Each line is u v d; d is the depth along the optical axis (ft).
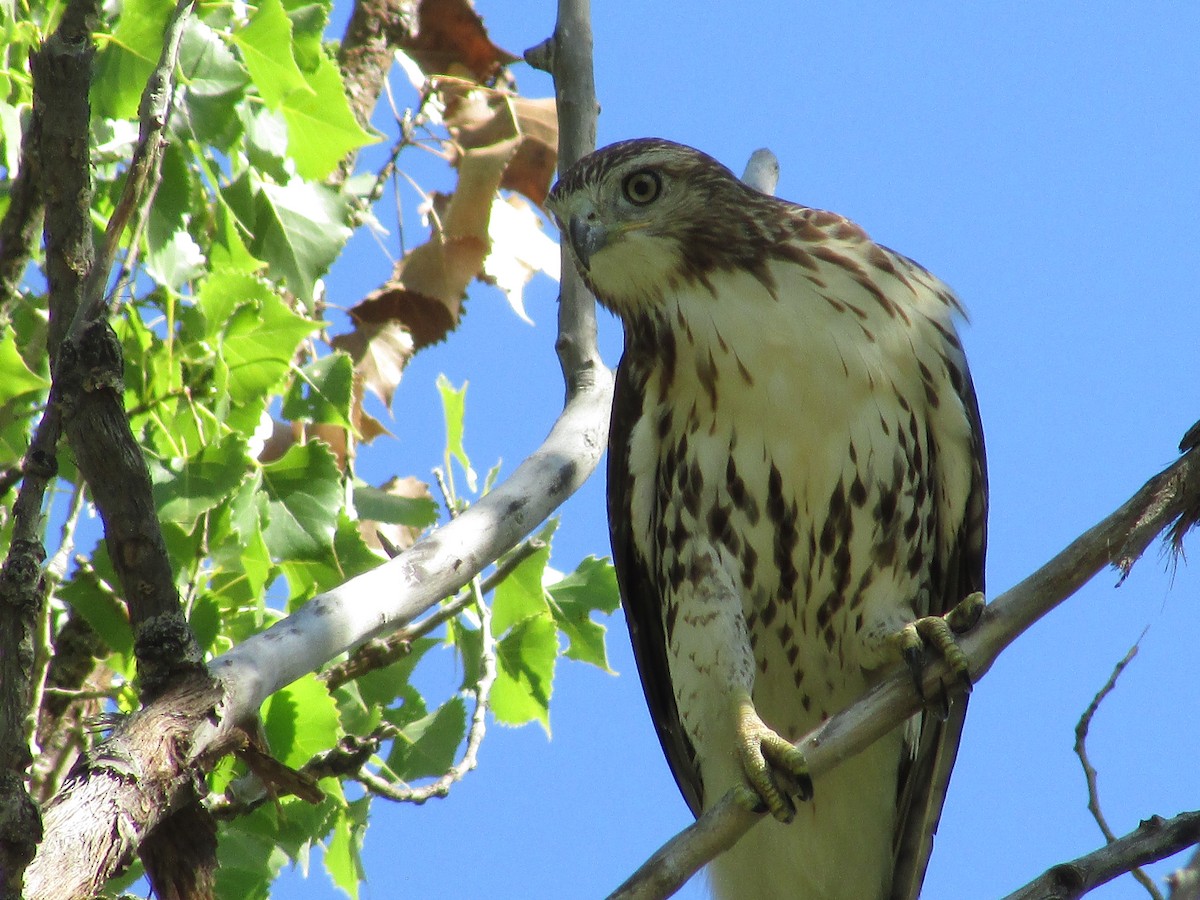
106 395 20.45
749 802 22.94
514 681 34.04
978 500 33.42
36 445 19.11
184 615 21.67
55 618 32.86
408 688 33.45
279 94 31.50
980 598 25.98
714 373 32.22
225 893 30.27
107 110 30.60
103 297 20.56
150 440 32.42
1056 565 24.16
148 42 30.37
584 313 32.91
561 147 34.78
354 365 39.65
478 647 33.99
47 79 21.31
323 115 32.53
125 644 29.27
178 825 21.34
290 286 35.06
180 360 31.14
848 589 32.89
